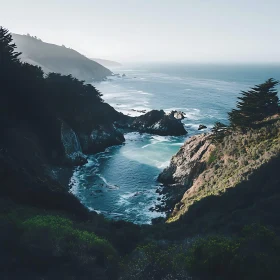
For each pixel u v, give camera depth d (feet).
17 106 193.67
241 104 173.68
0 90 182.70
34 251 57.52
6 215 75.82
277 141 125.59
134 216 148.66
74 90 280.72
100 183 188.55
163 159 231.91
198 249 57.16
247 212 91.66
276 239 59.67
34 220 75.56
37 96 214.69
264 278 48.83
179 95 545.44
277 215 84.94
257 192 103.96
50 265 55.62
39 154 178.70
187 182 167.12
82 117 258.57
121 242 86.28
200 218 106.42
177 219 120.06
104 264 60.18
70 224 88.02
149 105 454.40
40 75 259.80
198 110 408.87
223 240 59.88
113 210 155.22
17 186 109.70
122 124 326.24
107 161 230.07
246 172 114.52
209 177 142.82
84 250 62.28
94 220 115.65
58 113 243.60
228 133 171.83
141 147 264.31
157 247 66.90
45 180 142.82
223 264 51.42
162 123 305.94
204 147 176.04
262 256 52.80
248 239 59.57
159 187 182.70
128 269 56.49
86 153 246.27
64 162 210.79
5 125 165.99
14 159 137.69
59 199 119.24
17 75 201.87
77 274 54.80
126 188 181.88
